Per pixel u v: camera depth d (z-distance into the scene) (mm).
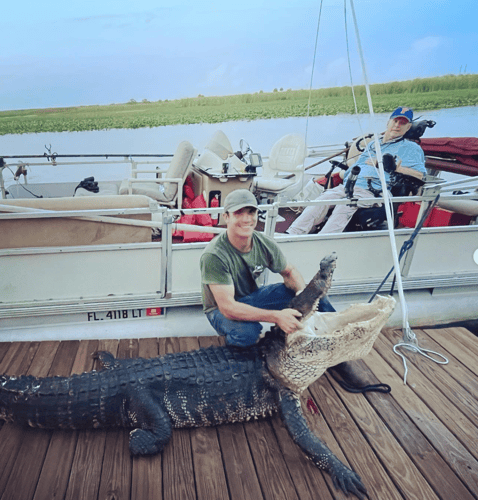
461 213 3523
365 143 3975
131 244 2605
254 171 3879
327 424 2225
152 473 1868
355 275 3111
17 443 2000
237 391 2090
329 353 1970
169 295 2811
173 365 2121
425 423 2250
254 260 2256
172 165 3633
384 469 1950
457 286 3393
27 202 2463
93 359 2609
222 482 1841
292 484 1846
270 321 2018
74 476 1834
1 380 2062
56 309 2672
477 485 1873
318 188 4281
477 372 2719
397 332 3172
